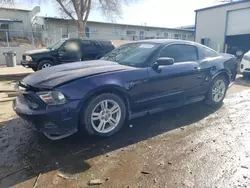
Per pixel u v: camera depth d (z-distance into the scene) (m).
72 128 2.94
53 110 2.77
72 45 9.66
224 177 2.35
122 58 4.06
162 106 3.91
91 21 27.22
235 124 3.83
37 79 3.11
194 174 2.41
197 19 21.58
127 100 3.42
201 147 3.02
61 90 2.82
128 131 3.55
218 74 4.73
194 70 4.23
